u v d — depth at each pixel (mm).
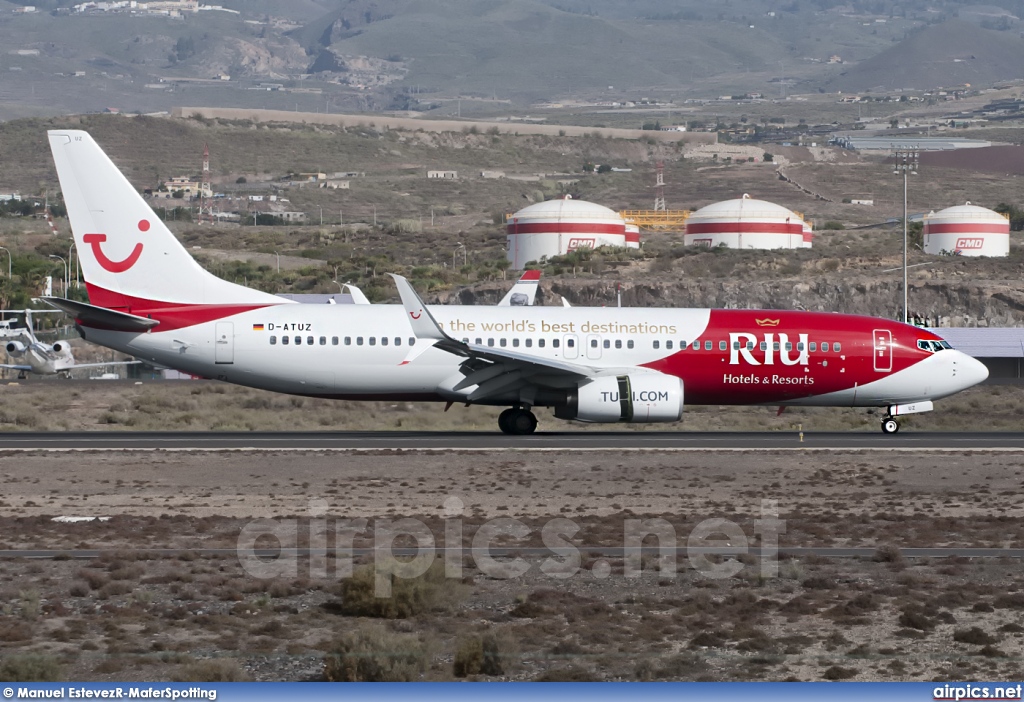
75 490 132875
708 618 87312
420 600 88250
